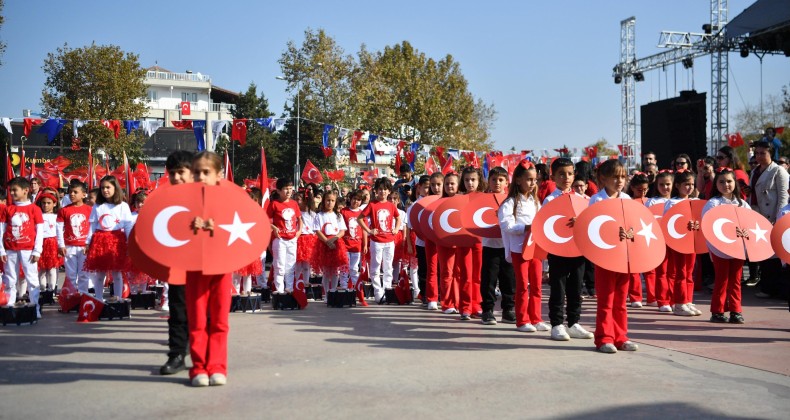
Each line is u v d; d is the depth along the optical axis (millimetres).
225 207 5441
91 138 33062
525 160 7672
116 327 8305
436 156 27078
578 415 4512
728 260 8250
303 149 56969
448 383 5340
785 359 6238
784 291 10367
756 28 25234
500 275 8500
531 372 5715
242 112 71875
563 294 7281
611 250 6582
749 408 4684
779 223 7789
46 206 11328
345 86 37562
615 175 6988
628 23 39188
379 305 10477
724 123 30625
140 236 5281
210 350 5391
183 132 56031
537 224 7133
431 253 9852
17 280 9766
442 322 8523
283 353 6527
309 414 4523
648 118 24875
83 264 8953
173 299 5766
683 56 34219
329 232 10891
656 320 8586
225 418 4449
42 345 7066
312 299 11453
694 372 5727
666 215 8992
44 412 4598
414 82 43938
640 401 4840
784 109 38125
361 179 32188
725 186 8438
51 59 33688
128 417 4480
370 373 5680
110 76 33438
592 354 6461
